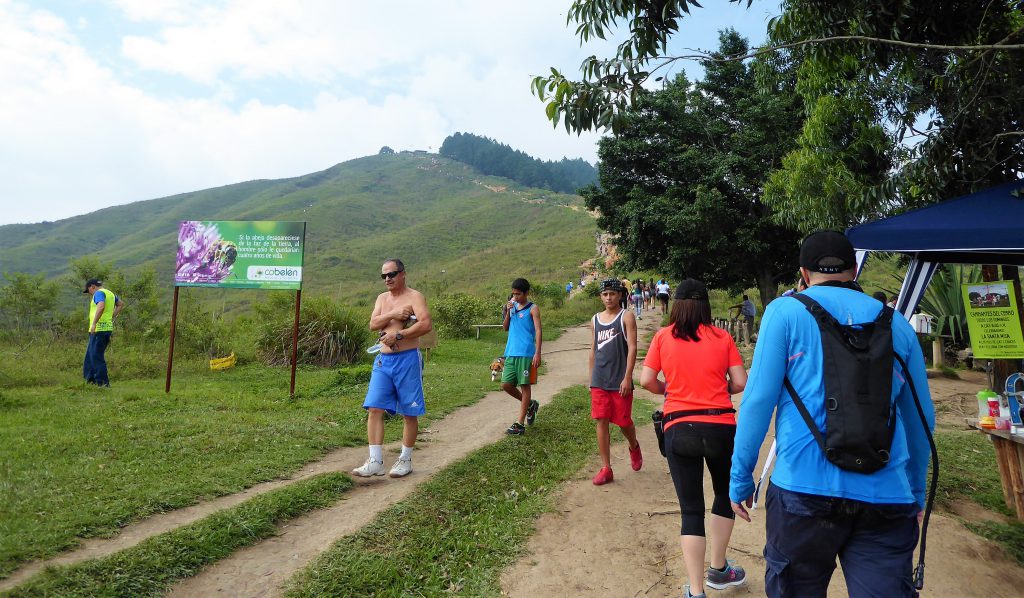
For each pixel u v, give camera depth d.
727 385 3.49
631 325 5.14
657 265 20.30
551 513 4.54
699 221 16.66
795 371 2.21
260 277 9.08
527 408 7.04
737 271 18.05
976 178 5.89
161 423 6.56
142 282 16.69
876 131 9.15
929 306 13.63
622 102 4.75
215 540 3.67
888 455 2.02
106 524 3.81
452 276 66.31
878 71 6.26
